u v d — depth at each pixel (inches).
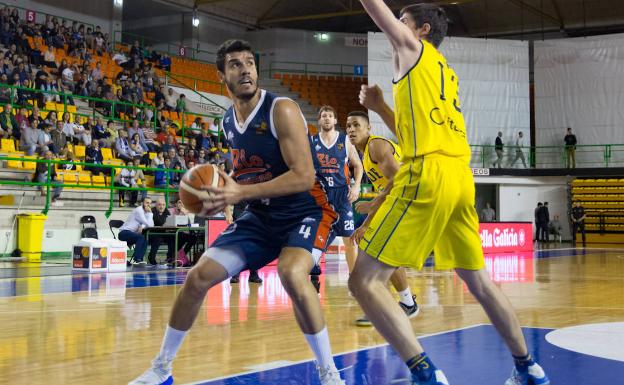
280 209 119.3
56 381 126.6
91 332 184.7
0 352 155.8
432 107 113.1
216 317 216.8
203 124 755.4
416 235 109.8
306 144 115.2
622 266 478.9
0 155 532.4
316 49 1177.4
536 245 886.4
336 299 268.4
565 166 978.7
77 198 555.2
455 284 339.9
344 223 253.6
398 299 271.4
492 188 1002.7
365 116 203.6
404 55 114.2
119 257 430.3
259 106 116.4
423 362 105.8
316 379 127.8
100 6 1004.6
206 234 440.8
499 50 979.9
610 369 135.0
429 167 110.8
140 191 579.2
